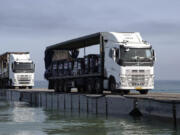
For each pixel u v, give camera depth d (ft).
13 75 154.30
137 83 81.76
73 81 104.32
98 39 96.73
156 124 64.03
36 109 106.52
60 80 112.57
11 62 158.20
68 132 60.23
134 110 71.10
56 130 62.69
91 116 80.18
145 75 82.23
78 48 118.62
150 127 61.00
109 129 61.26
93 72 91.66
